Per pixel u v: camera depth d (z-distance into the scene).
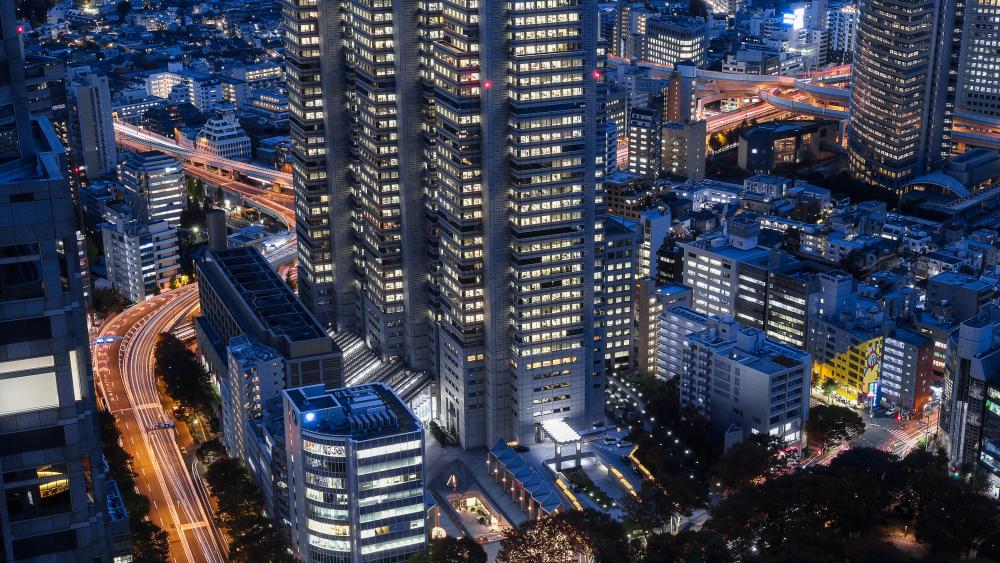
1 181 147.38
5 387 152.25
